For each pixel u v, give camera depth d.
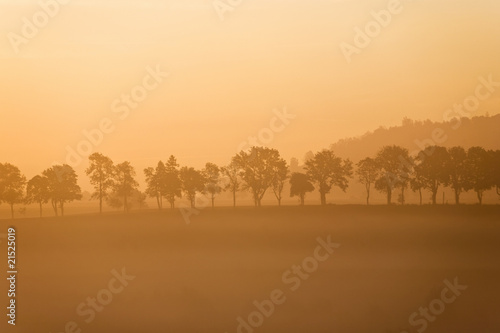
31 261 111.00
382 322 61.50
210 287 81.75
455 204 194.12
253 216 187.62
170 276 92.06
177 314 67.12
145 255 118.69
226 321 62.91
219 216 189.38
